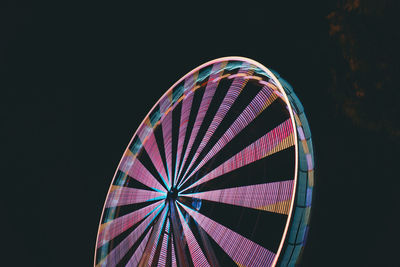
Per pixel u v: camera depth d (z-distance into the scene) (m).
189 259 12.46
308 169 9.50
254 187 11.62
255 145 12.04
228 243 11.53
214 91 13.84
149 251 13.19
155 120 14.88
